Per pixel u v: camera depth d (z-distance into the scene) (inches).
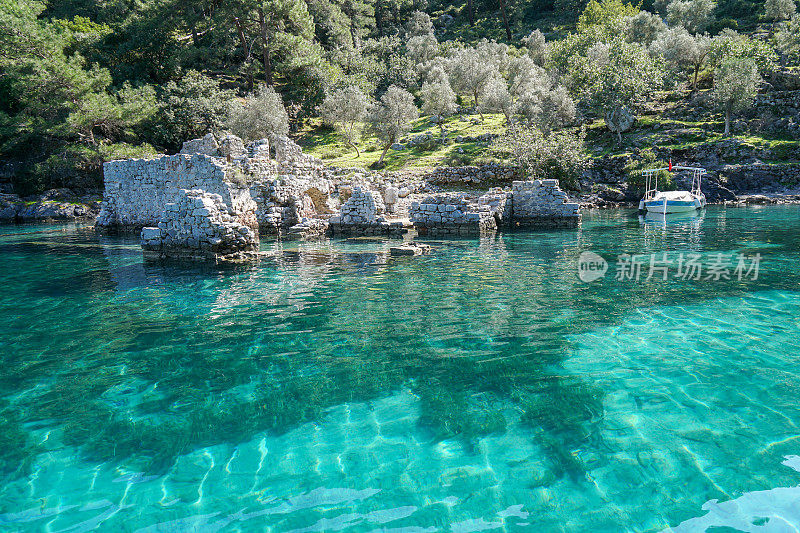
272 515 177.9
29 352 350.0
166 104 2038.6
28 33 1788.9
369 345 353.4
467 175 1684.3
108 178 1207.6
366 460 211.9
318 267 672.4
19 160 1792.6
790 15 2940.5
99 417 254.1
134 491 194.1
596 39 2576.3
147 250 758.5
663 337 359.6
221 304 479.5
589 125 2158.0
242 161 1068.5
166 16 2428.6
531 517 173.8
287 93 2657.5
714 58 2289.6
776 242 815.1
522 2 4402.1
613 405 255.8
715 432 228.5
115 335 386.9
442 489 191.5
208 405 265.6
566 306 447.8
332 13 3489.2
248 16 2437.3
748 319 400.8
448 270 630.5
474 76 2564.0
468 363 316.2
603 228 1096.8
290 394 277.0
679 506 178.7
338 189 1363.2
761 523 169.3
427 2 4773.6
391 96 2021.4
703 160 1744.6
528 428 234.7
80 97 1707.7
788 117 1840.6
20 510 182.4
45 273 660.1
